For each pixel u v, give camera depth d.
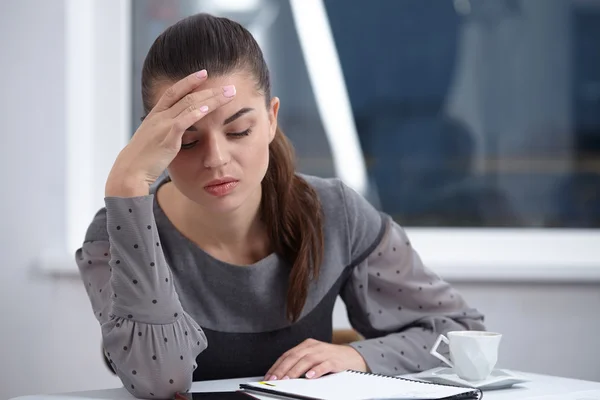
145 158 1.13
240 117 1.15
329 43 2.55
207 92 1.12
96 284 1.25
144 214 1.12
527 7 2.52
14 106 2.35
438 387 1.04
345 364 1.23
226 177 1.15
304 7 2.55
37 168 2.36
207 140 1.14
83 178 2.45
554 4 2.52
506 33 2.52
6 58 2.35
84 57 2.46
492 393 1.09
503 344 2.34
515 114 2.53
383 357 1.30
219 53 1.18
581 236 2.51
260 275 1.35
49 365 2.34
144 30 2.55
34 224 2.35
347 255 1.44
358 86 2.56
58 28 2.36
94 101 2.50
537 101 2.53
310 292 1.39
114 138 2.50
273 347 1.36
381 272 1.47
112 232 1.12
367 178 2.57
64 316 2.34
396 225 1.52
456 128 2.54
